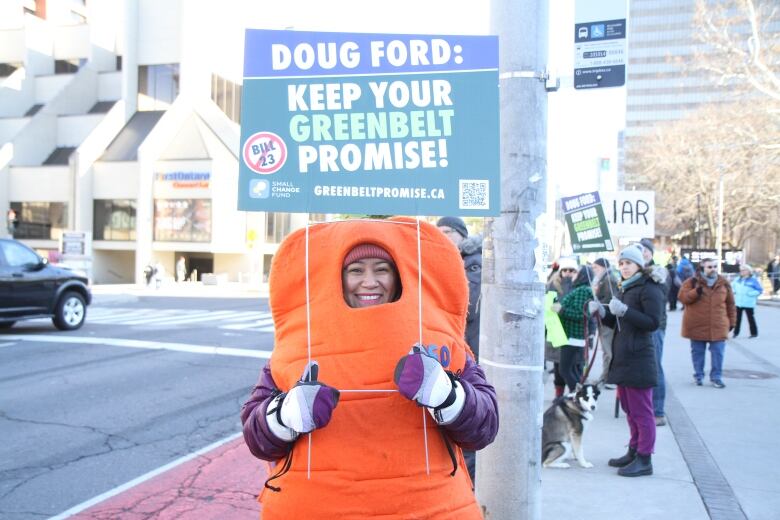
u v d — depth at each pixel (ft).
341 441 6.31
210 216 119.03
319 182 7.25
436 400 6.00
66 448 19.13
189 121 123.95
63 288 44.52
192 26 127.85
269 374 7.25
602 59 10.86
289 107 7.27
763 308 87.10
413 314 6.68
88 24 144.05
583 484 16.10
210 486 16.24
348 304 7.11
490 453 11.09
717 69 67.56
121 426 21.50
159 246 121.08
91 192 122.62
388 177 7.30
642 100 224.94
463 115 7.32
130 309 66.23
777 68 75.56
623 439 20.42
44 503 15.03
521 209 10.98
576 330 23.80
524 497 10.94
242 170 7.24
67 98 135.33
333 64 7.30
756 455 18.42
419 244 6.94
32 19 143.33
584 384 17.79
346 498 6.18
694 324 29.09
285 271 7.03
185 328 48.14
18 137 126.31
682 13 209.46
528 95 11.00
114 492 15.75
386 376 6.44
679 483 16.11
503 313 11.04
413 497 6.22
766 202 129.59
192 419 22.48
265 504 6.62
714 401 25.81
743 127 87.10
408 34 7.33
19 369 30.89
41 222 123.24
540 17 11.08
